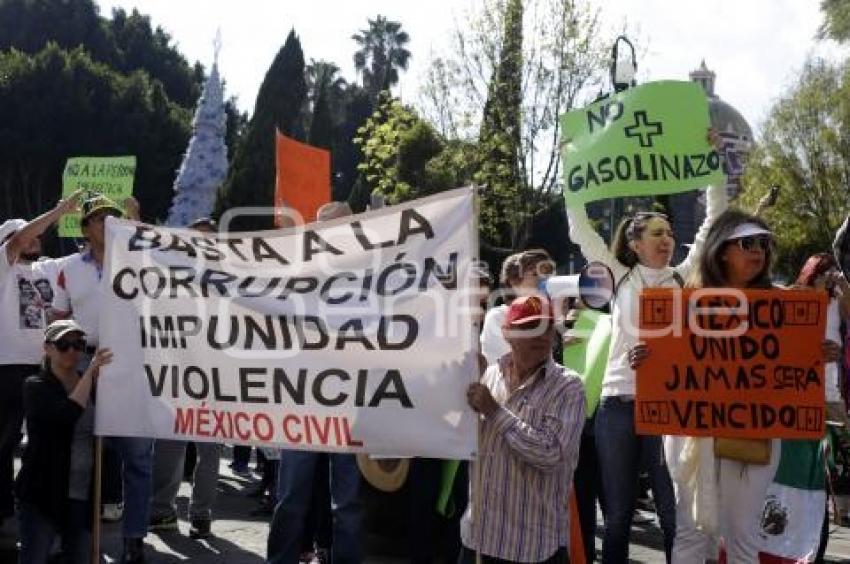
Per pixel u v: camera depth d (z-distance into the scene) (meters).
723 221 4.88
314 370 4.66
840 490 8.73
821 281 6.91
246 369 4.82
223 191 40.12
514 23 25.61
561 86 25.55
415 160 28.95
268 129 42.81
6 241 6.75
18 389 6.89
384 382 4.49
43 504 5.43
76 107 48.78
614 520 5.64
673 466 4.90
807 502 6.47
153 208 50.72
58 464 5.45
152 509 7.45
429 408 4.38
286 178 8.41
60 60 49.38
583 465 6.27
